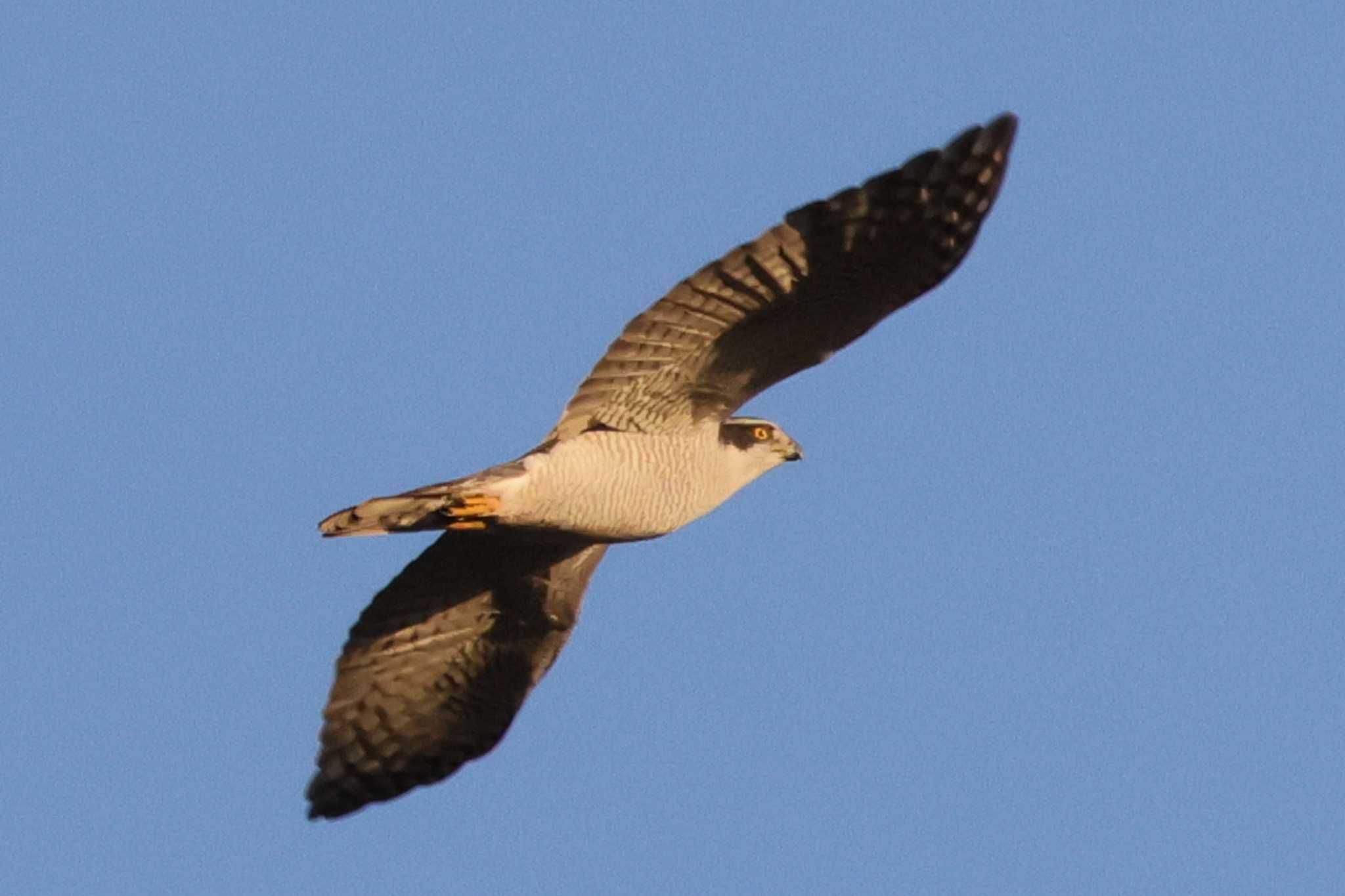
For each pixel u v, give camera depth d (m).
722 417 15.17
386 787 17.39
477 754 17.45
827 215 13.66
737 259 13.79
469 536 16.62
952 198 13.80
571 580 17.14
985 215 13.88
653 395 14.77
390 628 17.11
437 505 14.23
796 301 14.20
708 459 15.31
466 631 17.25
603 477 14.75
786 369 14.79
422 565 16.89
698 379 14.76
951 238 13.96
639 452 14.93
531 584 17.09
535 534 15.09
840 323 14.43
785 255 13.83
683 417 15.03
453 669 17.34
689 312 14.20
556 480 14.54
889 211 13.73
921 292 14.20
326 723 17.22
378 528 14.20
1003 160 13.75
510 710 17.41
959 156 13.66
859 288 14.18
